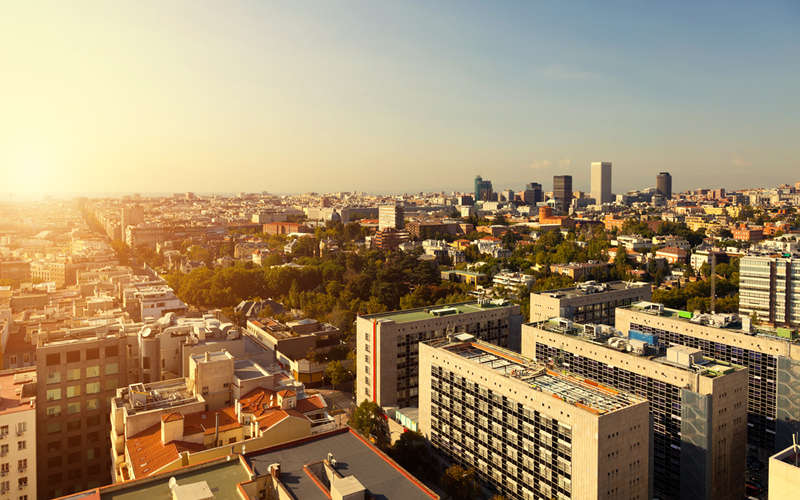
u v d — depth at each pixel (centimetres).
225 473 11112
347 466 11381
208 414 14138
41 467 15450
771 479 11331
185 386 15625
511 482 14375
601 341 18588
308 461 11531
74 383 15838
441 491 16712
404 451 16900
